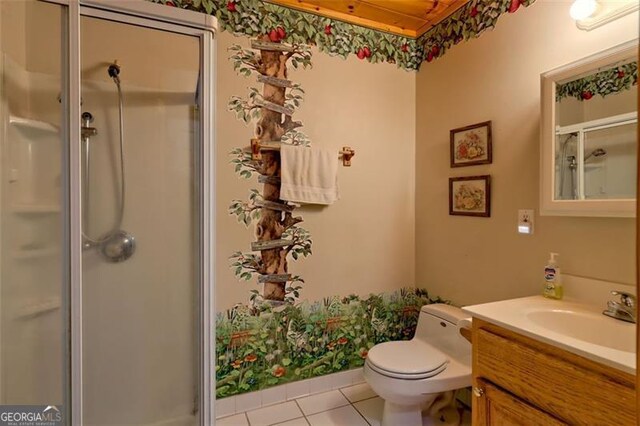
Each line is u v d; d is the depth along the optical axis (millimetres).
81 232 1262
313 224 2068
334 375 2137
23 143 1172
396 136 2281
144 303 1379
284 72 1977
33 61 1180
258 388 1951
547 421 991
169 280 1411
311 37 2037
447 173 2070
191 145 1422
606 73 1276
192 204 1434
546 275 1464
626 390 820
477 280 1878
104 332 1326
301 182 1943
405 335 2324
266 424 1794
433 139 2176
